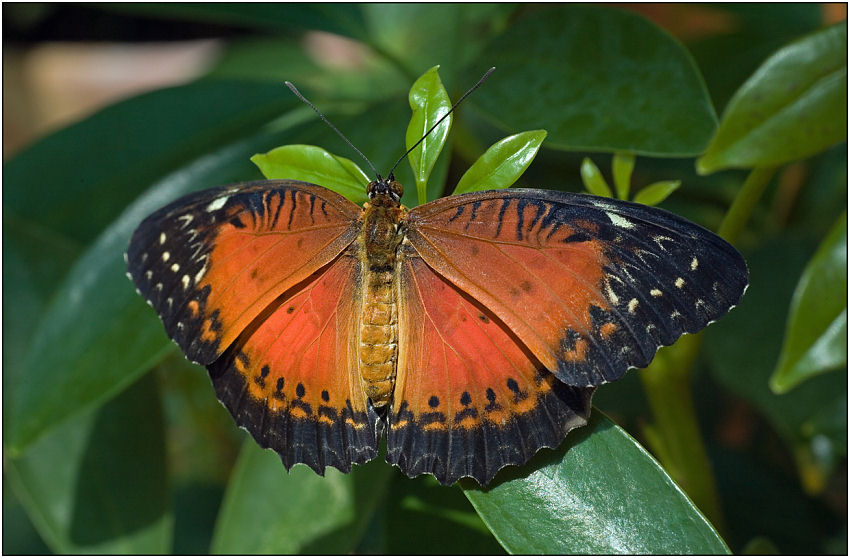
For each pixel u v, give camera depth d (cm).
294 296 42
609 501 40
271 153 42
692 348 44
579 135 43
